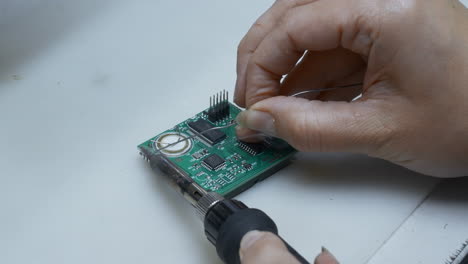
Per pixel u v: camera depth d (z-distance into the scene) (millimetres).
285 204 306
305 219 300
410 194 308
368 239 292
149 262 284
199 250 288
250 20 418
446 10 284
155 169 313
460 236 292
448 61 279
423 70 280
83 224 297
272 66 321
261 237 250
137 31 406
